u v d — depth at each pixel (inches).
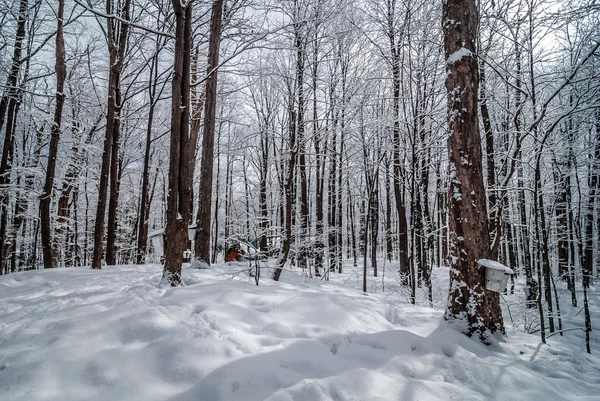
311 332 130.7
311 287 272.5
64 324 119.5
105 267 307.6
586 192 443.2
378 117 354.6
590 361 165.6
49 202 304.8
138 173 816.3
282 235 325.1
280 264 280.7
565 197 387.5
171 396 87.9
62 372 90.7
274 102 556.7
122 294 168.6
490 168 321.7
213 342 110.4
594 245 514.3
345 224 1018.7
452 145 179.5
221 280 193.3
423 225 344.8
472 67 178.4
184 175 197.6
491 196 316.5
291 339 121.1
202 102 423.5
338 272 586.6
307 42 313.6
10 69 399.2
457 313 168.9
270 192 617.3
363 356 118.7
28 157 560.4
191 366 99.0
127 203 868.6
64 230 539.8
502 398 111.0
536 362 148.3
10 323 136.8
